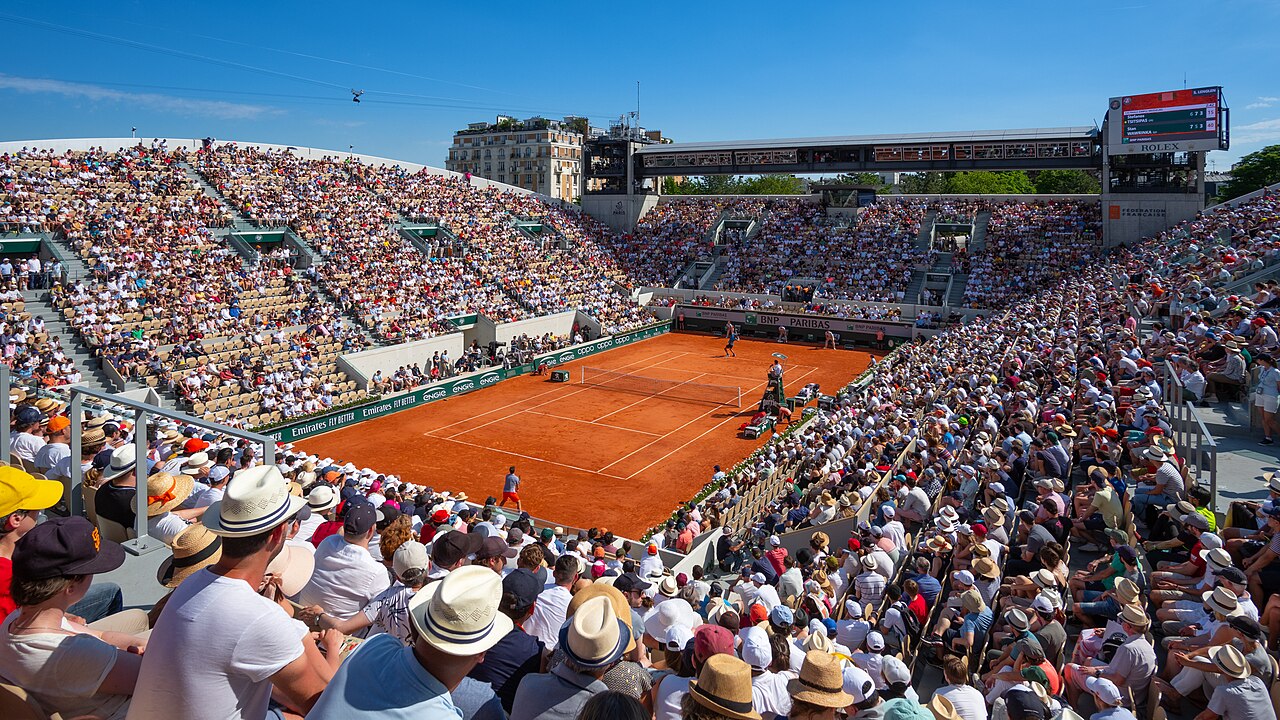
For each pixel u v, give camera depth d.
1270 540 11.49
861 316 67.38
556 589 8.60
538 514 31.34
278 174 64.69
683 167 84.81
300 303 50.06
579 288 70.50
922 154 74.31
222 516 4.23
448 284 59.78
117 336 39.94
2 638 4.48
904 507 18.70
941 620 12.30
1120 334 28.66
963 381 32.16
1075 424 21.47
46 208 48.00
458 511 17.73
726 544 23.02
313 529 10.96
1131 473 17.50
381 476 22.36
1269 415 18.91
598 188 101.31
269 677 4.20
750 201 85.12
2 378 9.59
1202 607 10.96
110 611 6.79
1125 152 64.25
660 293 77.12
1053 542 12.91
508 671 6.04
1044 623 10.77
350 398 44.25
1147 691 9.66
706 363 61.31
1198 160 63.28
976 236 73.38
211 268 49.00
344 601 7.15
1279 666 9.70
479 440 41.06
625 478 35.72
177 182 57.06
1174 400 19.56
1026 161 70.31
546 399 49.72
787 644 8.90
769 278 74.69
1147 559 13.57
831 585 14.26
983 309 63.72
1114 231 66.44
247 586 4.26
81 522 4.58
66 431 11.58
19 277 41.69
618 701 4.09
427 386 48.03
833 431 30.00
